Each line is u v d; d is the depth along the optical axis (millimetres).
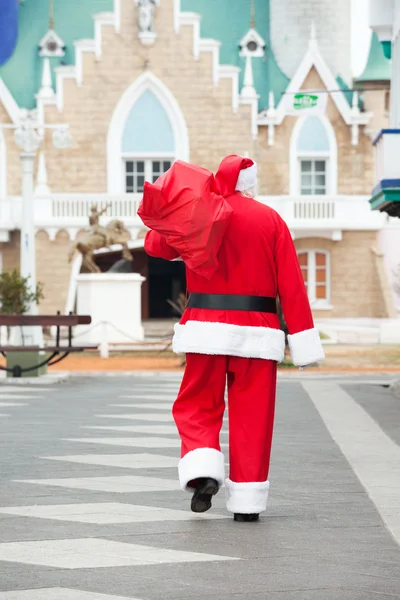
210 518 7922
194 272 8031
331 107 45438
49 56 48062
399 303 44219
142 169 45312
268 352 7879
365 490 9008
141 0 44781
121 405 16078
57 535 7336
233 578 6262
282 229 8039
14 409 15492
